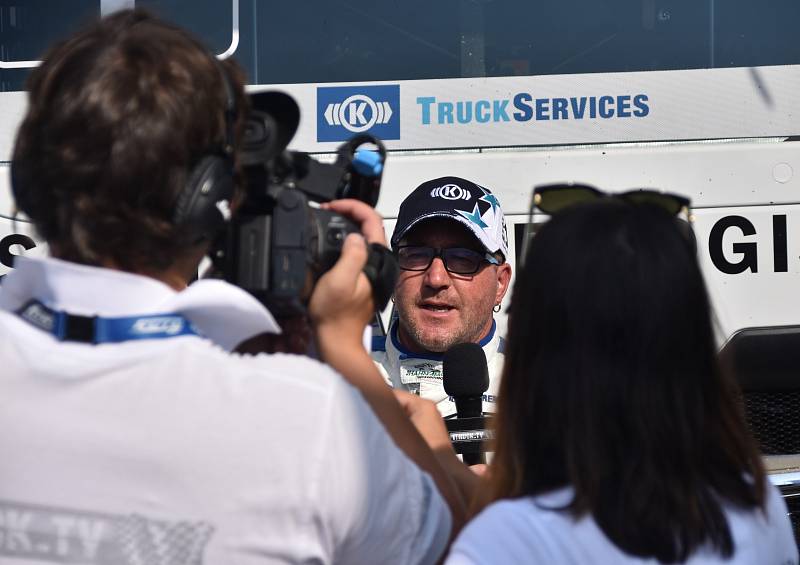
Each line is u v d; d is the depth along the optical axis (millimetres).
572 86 4801
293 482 1615
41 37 4824
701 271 1859
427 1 4816
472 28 4801
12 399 1687
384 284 2062
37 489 1652
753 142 4777
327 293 1933
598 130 4793
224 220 1825
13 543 1664
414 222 4016
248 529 1613
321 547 1634
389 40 4820
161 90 1685
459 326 4066
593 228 1830
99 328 1692
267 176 1875
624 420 1778
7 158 4789
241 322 1737
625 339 1786
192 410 1638
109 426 1644
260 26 4832
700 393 1825
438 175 4809
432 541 1780
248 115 1875
